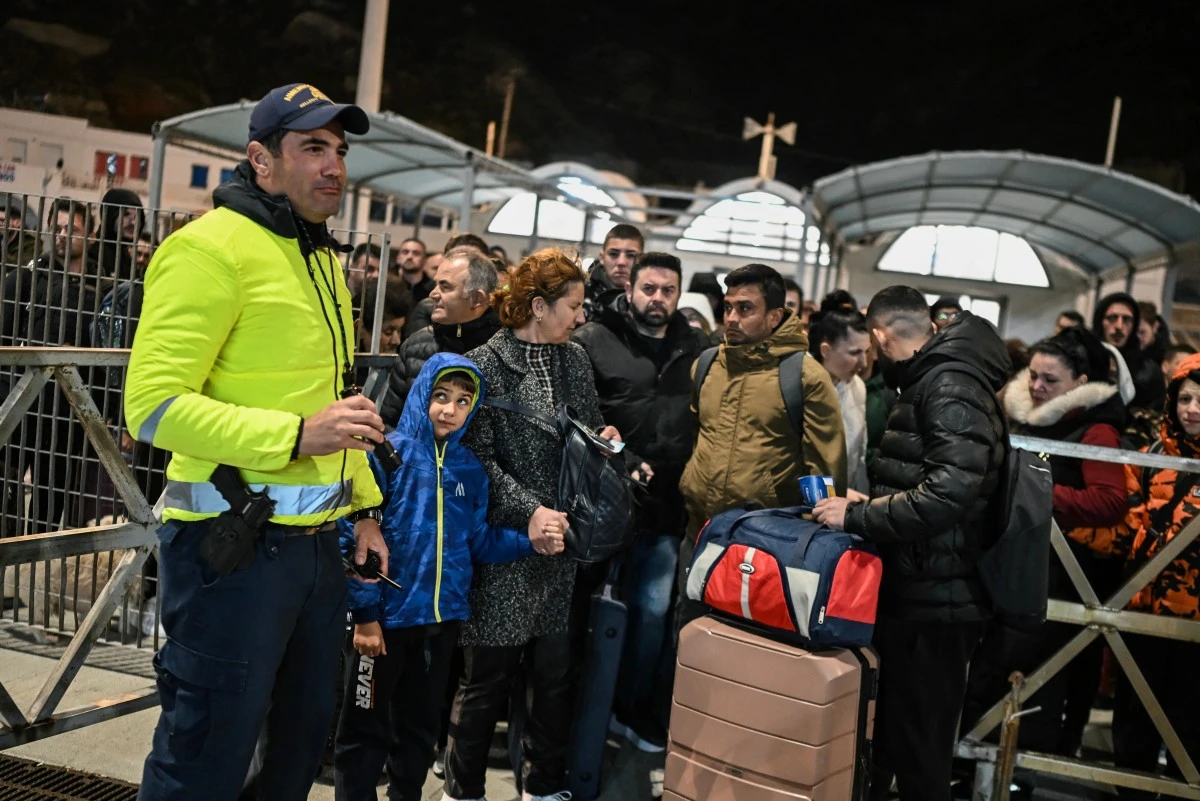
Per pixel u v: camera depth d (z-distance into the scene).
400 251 6.73
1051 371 3.61
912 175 10.30
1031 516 2.89
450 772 3.11
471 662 3.06
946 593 2.94
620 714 3.91
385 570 2.54
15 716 2.71
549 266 3.11
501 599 3.04
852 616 2.77
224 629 2.04
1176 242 11.23
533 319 3.16
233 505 2.00
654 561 3.80
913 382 2.93
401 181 12.55
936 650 2.98
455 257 3.59
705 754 2.89
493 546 3.00
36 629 4.08
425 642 2.92
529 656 3.26
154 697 3.11
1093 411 3.50
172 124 8.90
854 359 3.94
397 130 9.21
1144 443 3.99
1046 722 3.70
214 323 1.95
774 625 2.84
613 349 3.73
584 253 12.27
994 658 3.64
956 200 12.02
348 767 2.86
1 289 3.74
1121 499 3.41
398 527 2.82
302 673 2.22
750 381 3.43
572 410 3.17
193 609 2.04
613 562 3.52
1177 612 3.42
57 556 2.70
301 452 1.94
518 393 3.11
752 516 3.01
